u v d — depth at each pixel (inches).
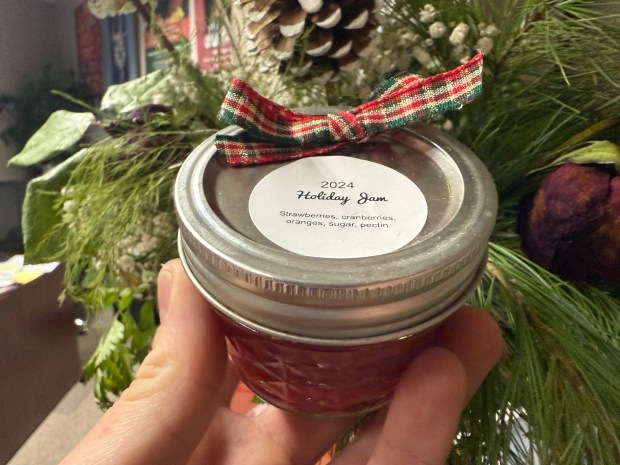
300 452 6.2
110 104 7.3
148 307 7.2
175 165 6.0
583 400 4.6
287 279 3.4
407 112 4.4
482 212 3.9
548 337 5.0
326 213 4.0
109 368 7.0
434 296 3.6
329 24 5.0
